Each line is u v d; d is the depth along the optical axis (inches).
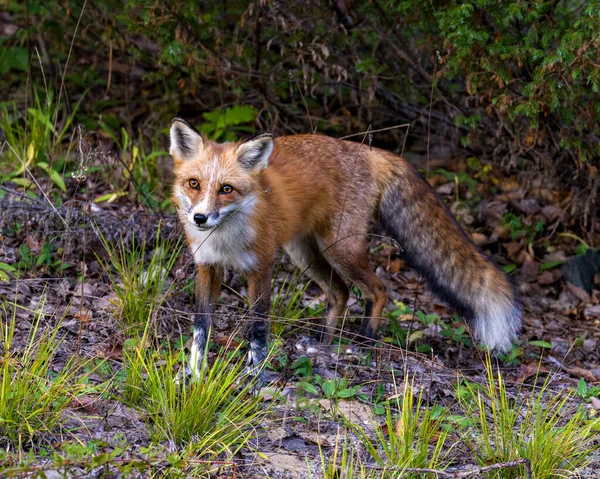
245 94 601.3
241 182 343.0
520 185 599.5
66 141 578.9
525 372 404.5
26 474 243.8
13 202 429.4
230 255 355.9
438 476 269.4
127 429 291.4
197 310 354.0
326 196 396.8
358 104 592.4
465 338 427.8
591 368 427.8
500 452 288.4
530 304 510.6
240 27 530.9
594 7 401.7
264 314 355.6
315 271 419.5
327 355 381.4
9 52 619.8
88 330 363.3
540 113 502.3
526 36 461.1
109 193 506.6
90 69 619.8
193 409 287.3
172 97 623.8
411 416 291.4
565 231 576.1
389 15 526.9
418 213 418.3
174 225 439.8
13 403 274.2
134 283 382.3
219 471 268.7
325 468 278.8
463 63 463.5
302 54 510.3
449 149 632.4
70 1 598.9
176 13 511.8
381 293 408.8
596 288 541.3
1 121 555.5
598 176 547.8
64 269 419.2
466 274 411.8
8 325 353.4
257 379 337.1
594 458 305.7
